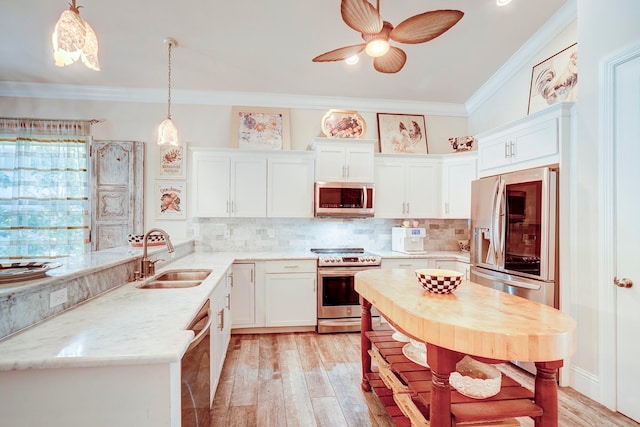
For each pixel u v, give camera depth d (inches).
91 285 66.4
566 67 115.0
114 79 141.4
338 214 146.6
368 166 150.9
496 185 115.7
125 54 126.3
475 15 114.1
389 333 93.4
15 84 140.6
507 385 63.2
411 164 159.6
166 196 152.6
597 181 89.4
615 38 84.4
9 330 46.0
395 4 107.9
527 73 134.0
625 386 82.0
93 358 39.2
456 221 173.5
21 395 39.8
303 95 159.6
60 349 41.4
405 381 67.2
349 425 77.6
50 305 54.3
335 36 120.1
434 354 54.0
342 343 128.1
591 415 82.4
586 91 92.7
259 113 157.9
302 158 150.3
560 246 97.7
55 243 142.3
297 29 116.5
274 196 148.4
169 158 153.0
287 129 159.0
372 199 149.0
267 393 91.2
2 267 56.3
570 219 97.6
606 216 86.4
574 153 96.7
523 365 107.7
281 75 143.3
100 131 148.3
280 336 135.6
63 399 40.1
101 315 55.7
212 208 144.8
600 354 88.0
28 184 140.6
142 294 70.5
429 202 160.7
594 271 90.4
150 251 96.2
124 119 150.6
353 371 104.7
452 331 50.1
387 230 169.0
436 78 150.3
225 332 107.0
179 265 110.0
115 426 40.6
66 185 143.1
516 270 108.6
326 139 146.9
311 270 140.0
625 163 82.2
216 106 156.9
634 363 80.1
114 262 74.1
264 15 109.9
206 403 66.4
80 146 144.9
